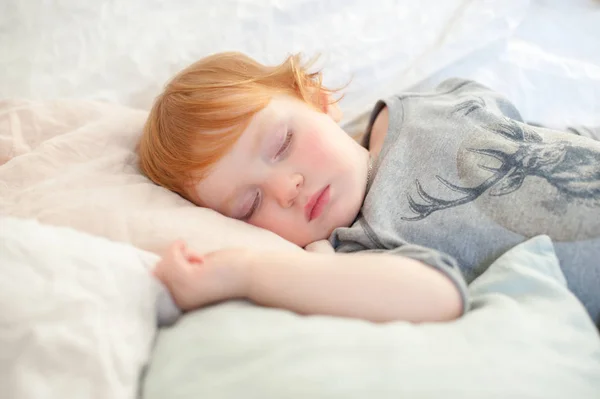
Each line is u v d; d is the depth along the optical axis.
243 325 0.58
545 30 1.41
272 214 0.87
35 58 1.20
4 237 0.58
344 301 0.63
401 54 1.29
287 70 1.00
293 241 0.88
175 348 0.57
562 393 0.51
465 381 0.50
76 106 1.02
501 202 0.79
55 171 0.88
